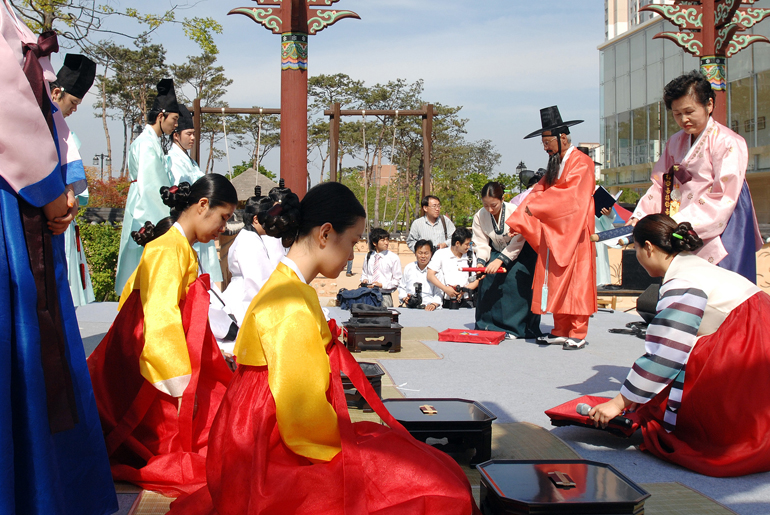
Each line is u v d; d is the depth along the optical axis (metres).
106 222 12.97
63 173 2.18
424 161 12.18
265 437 1.87
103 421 2.69
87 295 6.17
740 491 2.63
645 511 2.41
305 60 7.57
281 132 7.60
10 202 1.93
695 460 2.82
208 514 2.03
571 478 2.24
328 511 1.82
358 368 2.07
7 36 1.98
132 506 2.41
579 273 5.41
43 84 2.10
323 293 13.95
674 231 3.01
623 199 28.30
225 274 9.87
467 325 6.92
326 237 2.02
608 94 28.70
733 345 2.80
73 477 2.09
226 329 3.90
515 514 2.02
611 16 34.53
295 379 1.83
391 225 47.25
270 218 2.00
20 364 1.88
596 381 4.42
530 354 5.34
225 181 2.91
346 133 42.38
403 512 1.82
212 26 13.80
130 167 5.87
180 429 2.60
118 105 42.12
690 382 2.87
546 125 5.44
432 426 2.73
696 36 9.14
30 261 1.96
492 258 6.35
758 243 3.83
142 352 2.57
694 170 3.85
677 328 2.83
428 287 8.51
